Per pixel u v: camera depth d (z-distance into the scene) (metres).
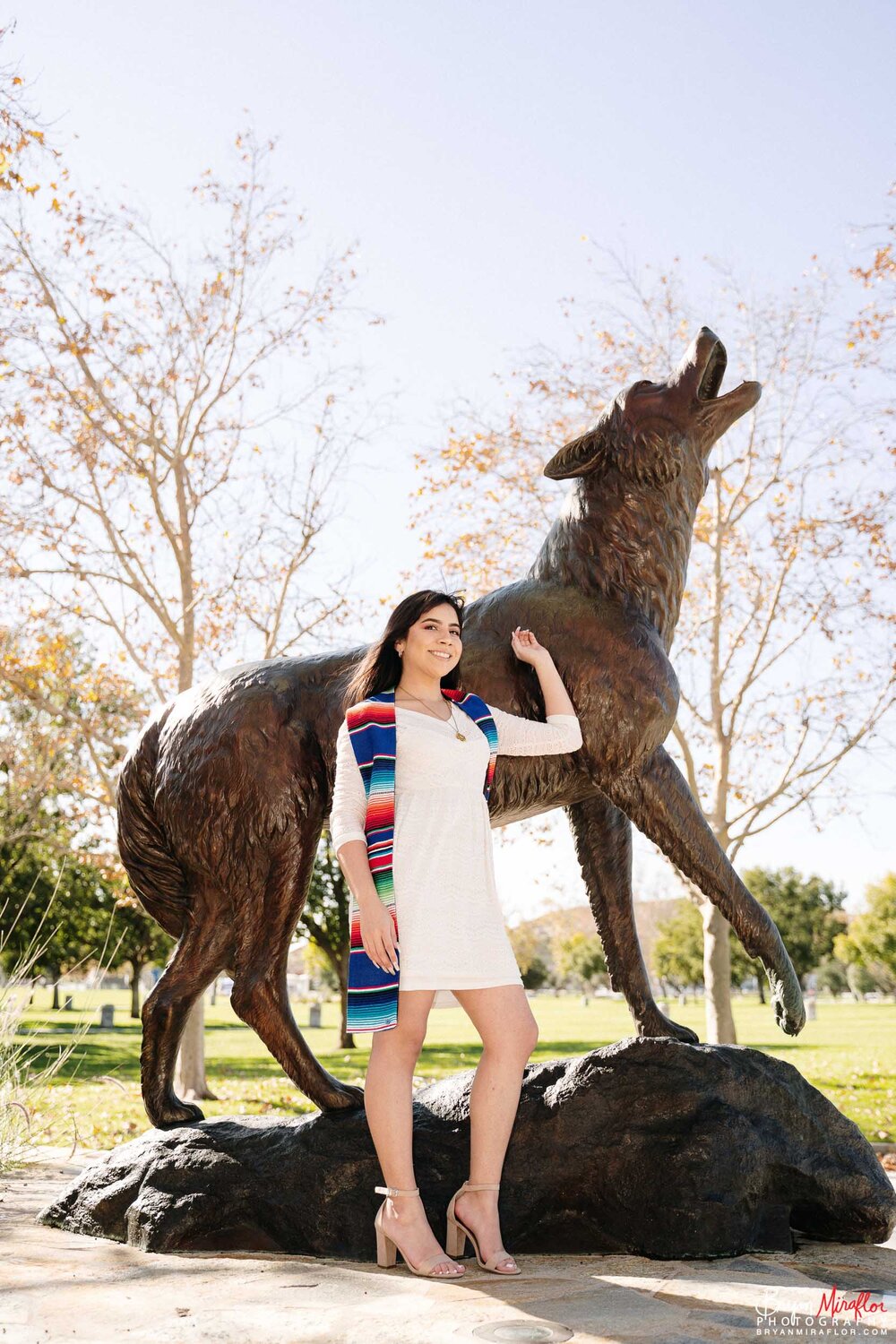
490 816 3.70
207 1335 2.30
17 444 11.90
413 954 2.84
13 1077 5.54
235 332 12.90
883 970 54.78
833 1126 3.44
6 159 8.38
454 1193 3.20
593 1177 3.21
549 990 77.50
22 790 14.01
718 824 13.42
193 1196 3.37
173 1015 3.72
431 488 14.34
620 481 3.85
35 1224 3.73
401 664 3.28
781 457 13.92
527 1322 2.37
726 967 12.51
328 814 3.77
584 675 3.59
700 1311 2.47
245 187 12.91
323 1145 3.39
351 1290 2.69
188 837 3.72
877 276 13.17
